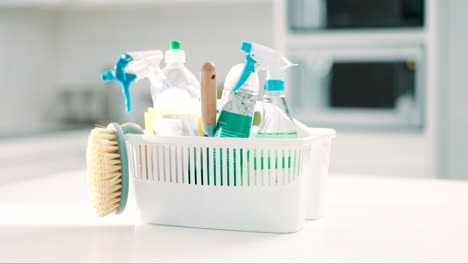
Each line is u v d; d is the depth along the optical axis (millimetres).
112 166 754
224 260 614
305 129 833
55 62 3459
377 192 1053
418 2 2441
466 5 2477
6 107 3100
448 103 2529
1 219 830
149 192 782
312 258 619
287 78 2611
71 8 3305
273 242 688
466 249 653
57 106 3471
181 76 826
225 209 743
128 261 614
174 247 668
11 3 2926
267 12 3020
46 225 791
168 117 782
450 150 2547
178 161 752
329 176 1280
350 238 708
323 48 2559
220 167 735
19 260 621
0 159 2316
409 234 727
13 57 3135
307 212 815
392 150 2500
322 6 2551
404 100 2492
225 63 3109
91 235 730
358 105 2547
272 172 715
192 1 2934
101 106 3363
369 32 2518
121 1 2980
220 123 748
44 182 1188
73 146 2793
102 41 3350
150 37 3242
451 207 905
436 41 2404
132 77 797
